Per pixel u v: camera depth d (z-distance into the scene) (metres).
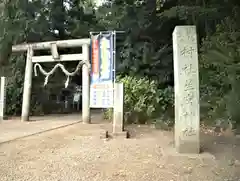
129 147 5.42
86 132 7.20
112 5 11.66
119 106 6.88
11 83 12.46
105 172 3.83
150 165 4.16
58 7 12.62
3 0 11.60
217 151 5.04
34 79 12.85
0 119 10.64
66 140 6.14
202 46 8.48
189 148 4.84
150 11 10.62
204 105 8.02
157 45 11.16
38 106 13.58
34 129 7.77
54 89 14.83
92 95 8.03
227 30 8.02
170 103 9.03
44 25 12.25
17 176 3.66
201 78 8.23
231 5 8.61
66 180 3.50
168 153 4.85
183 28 4.96
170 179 3.52
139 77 10.12
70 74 9.91
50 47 10.05
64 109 16.44
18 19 11.80
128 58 10.68
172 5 10.20
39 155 4.80
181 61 4.93
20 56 12.20
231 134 6.75
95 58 8.27
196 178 3.56
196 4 9.23
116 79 9.64
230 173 3.74
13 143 5.77
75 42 9.75
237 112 6.75
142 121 9.05
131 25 10.96
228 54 7.26
